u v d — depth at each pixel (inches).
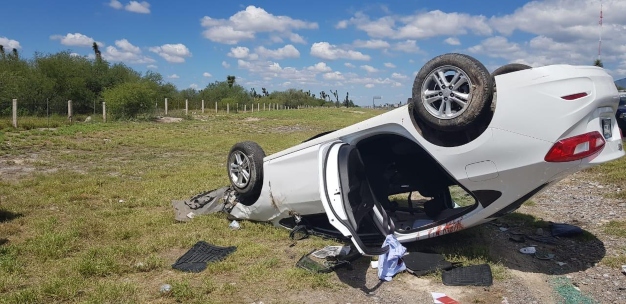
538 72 173.0
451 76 185.6
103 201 302.5
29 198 299.0
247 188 251.0
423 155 232.4
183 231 239.5
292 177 228.5
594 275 191.6
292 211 233.9
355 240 184.2
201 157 542.6
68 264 190.7
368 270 193.9
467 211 196.4
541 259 209.3
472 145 181.5
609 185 373.1
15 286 170.1
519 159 173.8
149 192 325.7
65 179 368.8
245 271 188.4
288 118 1472.7
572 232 241.0
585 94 168.6
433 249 213.6
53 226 240.8
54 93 1341.0
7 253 198.2
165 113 1364.4
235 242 223.8
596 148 171.9
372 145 238.2
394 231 213.8
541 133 169.8
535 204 313.6
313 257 205.5
